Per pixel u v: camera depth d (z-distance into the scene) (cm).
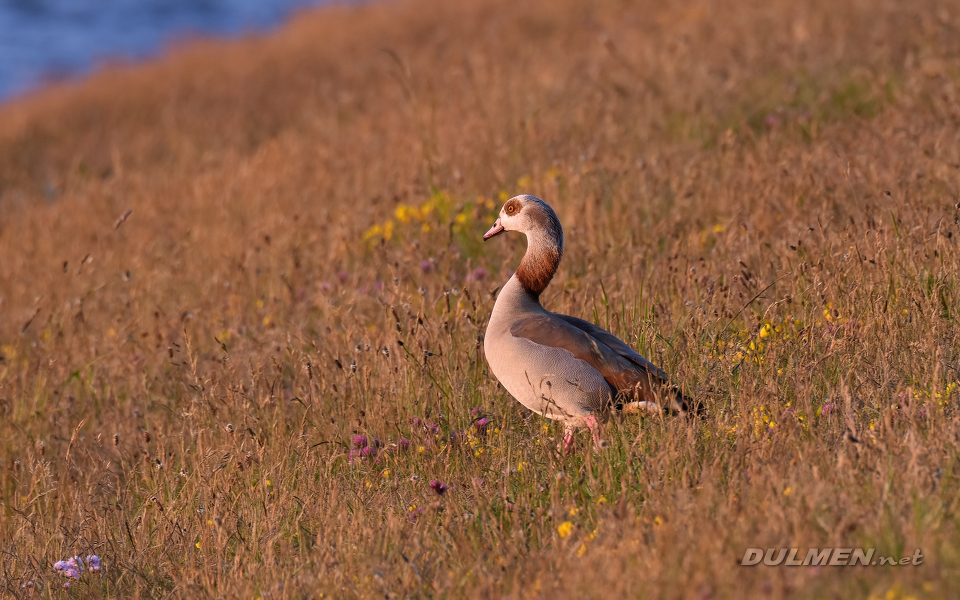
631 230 1916
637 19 3984
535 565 939
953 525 880
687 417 1168
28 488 1478
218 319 1922
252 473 1326
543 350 1251
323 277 2059
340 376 1517
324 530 1103
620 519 963
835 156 2005
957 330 1266
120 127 4422
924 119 2094
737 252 1688
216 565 1096
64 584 1148
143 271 2262
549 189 2114
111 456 1545
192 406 1460
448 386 1445
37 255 2627
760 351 1328
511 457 1216
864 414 1120
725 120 2531
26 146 4506
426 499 1143
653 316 1477
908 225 1570
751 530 891
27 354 1944
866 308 1355
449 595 927
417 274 1905
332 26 5738
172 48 6234
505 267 1850
